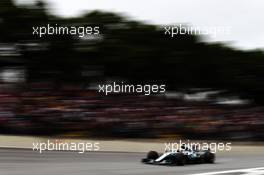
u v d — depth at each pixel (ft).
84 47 334.03
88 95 260.21
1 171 113.91
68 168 124.06
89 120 232.53
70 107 233.35
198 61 382.42
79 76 335.88
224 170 130.93
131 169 124.77
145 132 243.60
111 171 118.83
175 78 371.97
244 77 411.13
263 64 416.46
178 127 254.68
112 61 339.57
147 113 256.73
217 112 295.07
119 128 237.25
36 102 231.71
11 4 322.75
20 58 321.32
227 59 402.31
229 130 271.28
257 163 162.71
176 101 301.63
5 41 316.81
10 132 212.84
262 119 299.38
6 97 232.12
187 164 147.13
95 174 111.55
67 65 330.95
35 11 325.62
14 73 317.63
